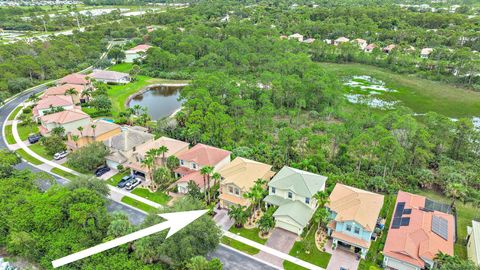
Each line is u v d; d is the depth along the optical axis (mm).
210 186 62719
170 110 108188
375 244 48750
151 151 61281
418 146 69250
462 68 122500
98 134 77188
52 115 86188
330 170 65562
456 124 71188
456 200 59688
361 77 134500
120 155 70250
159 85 134000
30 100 107500
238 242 49500
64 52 149500
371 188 61594
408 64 141000
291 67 116250
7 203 50219
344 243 48125
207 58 140000
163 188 63375
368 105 104875
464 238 50500
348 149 69562
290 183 54844
